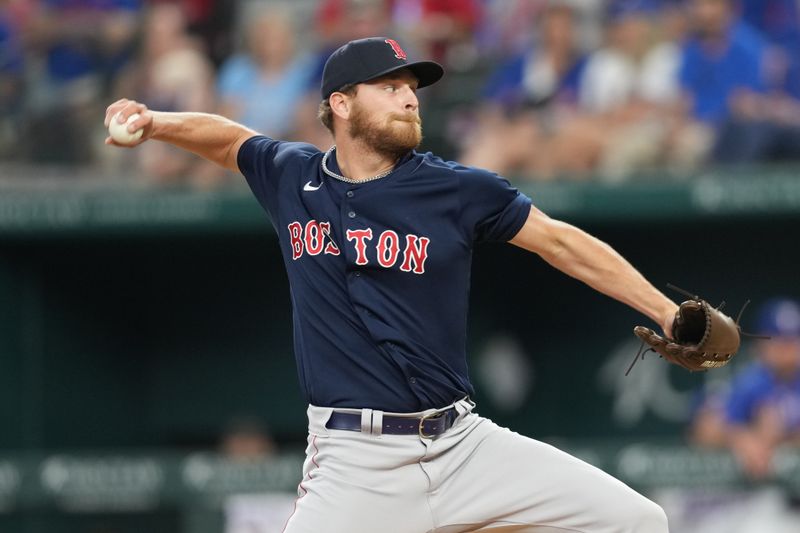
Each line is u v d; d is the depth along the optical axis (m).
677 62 36.75
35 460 36.53
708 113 36.16
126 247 40.78
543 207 34.94
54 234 36.88
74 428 40.09
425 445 17.08
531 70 37.69
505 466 17.33
